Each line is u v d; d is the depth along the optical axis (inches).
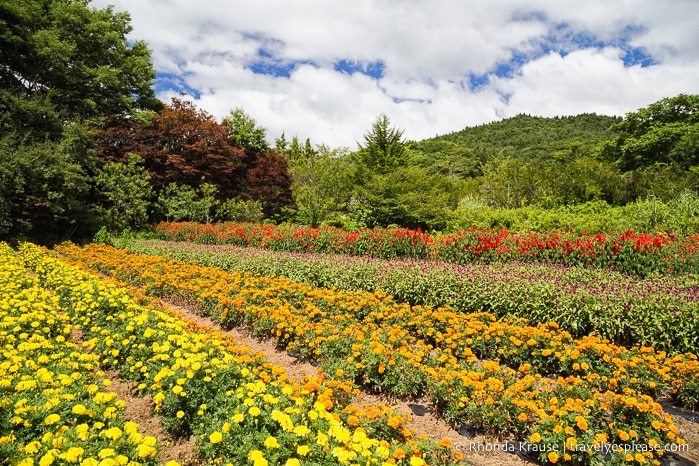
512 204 707.4
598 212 584.7
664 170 677.3
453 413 156.9
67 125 706.2
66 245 583.2
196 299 312.2
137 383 181.0
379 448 112.8
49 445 103.2
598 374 179.8
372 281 313.4
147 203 764.6
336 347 202.5
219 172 890.7
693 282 267.1
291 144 1437.0
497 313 254.5
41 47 741.3
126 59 960.9
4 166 562.6
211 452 116.3
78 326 227.8
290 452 112.2
